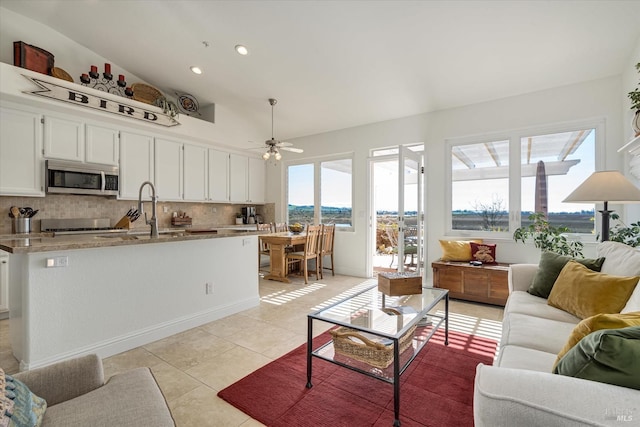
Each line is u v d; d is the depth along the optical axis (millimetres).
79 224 4152
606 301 1822
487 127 4086
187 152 5082
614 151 3340
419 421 1645
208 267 3125
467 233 4305
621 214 3361
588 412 757
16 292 2199
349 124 5266
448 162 4430
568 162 3676
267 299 3920
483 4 2682
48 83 3424
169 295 2795
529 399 826
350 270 5418
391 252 7469
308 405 1780
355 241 5348
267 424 1629
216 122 5273
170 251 2811
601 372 854
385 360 1783
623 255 2068
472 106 4195
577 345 958
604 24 2738
